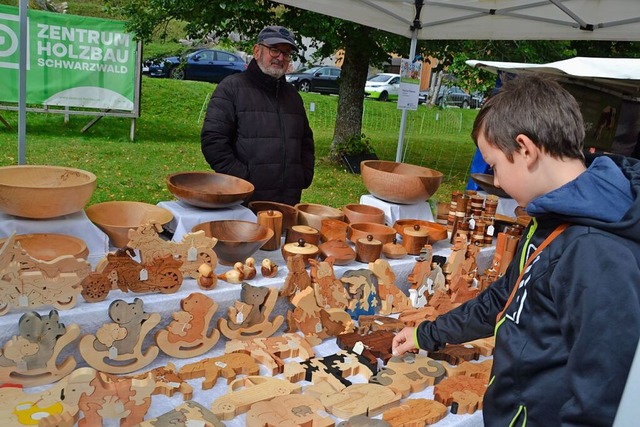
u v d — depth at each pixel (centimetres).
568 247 83
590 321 76
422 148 981
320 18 623
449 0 304
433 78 1427
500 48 709
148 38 679
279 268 177
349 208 222
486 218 229
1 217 149
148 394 121
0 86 627
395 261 199
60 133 791
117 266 139
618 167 87
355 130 789
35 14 623
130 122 905
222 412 125
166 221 173
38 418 110
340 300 176
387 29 336
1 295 123
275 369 146
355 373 154
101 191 559
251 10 615
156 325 144
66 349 133
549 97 88
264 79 249
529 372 89
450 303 195
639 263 78
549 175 89
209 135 241
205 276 152
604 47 755
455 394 145
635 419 67
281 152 253
